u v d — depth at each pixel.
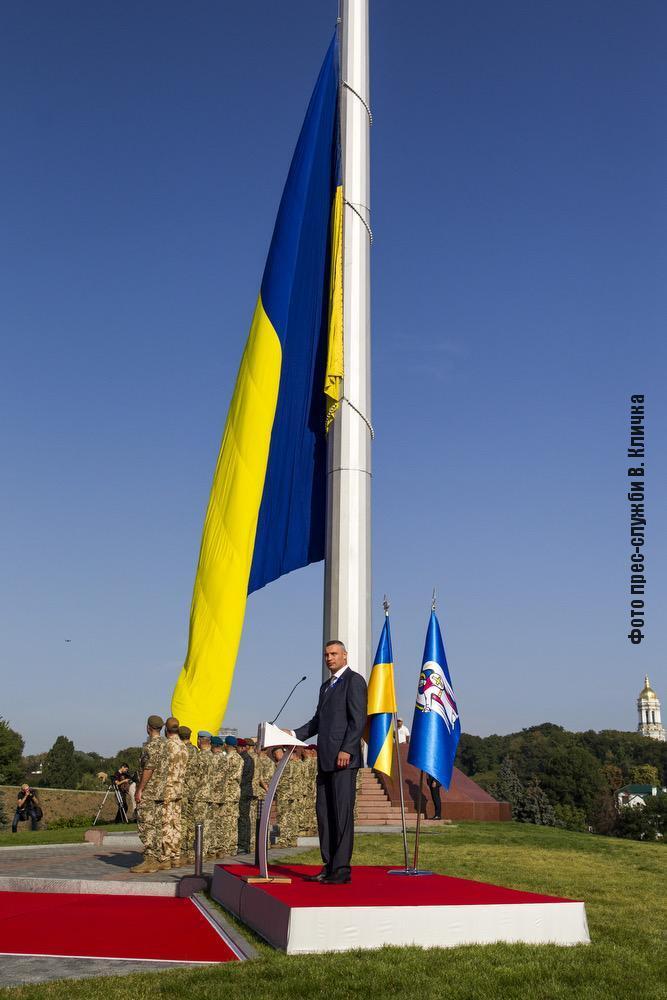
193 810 15.28
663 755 156.88
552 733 162.12
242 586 23.12
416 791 30.02
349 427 26.12
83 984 6.28
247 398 24.17
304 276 26.36
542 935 7.98
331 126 27.05
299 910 7.46
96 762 145.50
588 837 25.58
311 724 9.90
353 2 29.48
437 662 10.92
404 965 6.77
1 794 71.50
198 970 6.72
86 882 11.92
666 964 7.25
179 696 22.53
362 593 25.23
